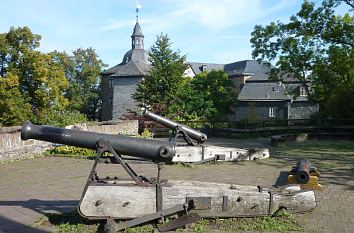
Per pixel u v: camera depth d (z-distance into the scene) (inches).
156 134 806.5
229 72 2925.7
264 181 316.5
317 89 1111.0
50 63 1400.1
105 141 181.9
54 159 426.6
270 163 415.5
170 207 185.0
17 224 194.5
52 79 1382.9
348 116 865.5
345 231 188.9
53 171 350.6
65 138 183.8
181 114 1051.9
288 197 205.8
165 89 1075.9
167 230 180.9
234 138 772.6
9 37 1312.7
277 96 2154.3
